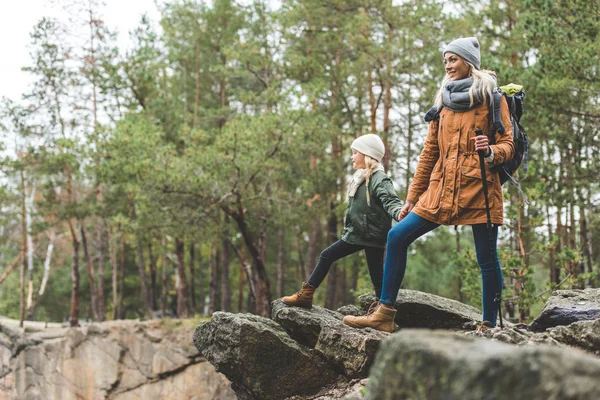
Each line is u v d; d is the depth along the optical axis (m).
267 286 20.92
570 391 1.89
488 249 5.07
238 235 30.06
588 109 14.03
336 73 24.50
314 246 27.31
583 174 14.74
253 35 29.88
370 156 5.88
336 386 5.55
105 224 33.28
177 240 28.91
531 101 13.99
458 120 5.02
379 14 23.45
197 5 31.22
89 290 45.94
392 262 5.33
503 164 4.96
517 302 11.68
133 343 23.80
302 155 22.22
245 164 19.62
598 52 12.95
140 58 27.67
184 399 22.72
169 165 20.14
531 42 14.14
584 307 5.96
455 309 6.77
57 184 29.33
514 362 2.00
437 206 5.07
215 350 5.89
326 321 5.85
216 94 33.94
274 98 22.33
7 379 26.25
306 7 24.91
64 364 24.80
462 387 2.05
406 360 2.23
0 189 29.42
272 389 5.64
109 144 21.48
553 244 12.17
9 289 48.12
